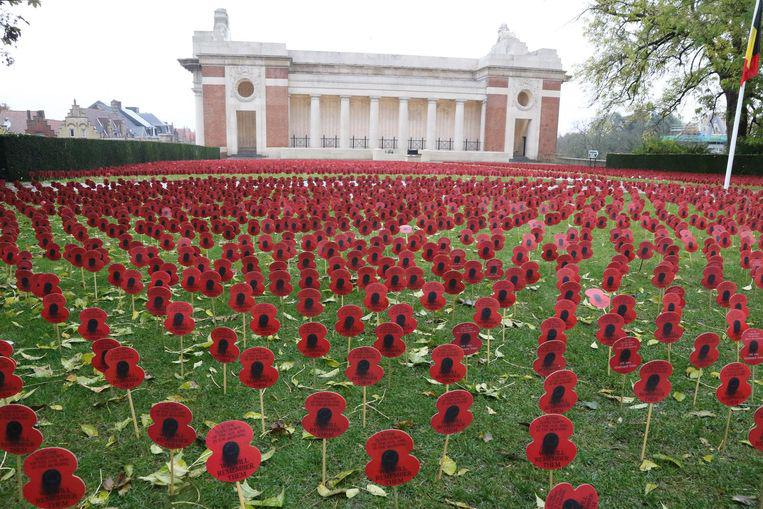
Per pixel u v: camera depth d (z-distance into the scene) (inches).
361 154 1681.8
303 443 117.8
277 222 285.1
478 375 153.1
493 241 248.4
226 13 2151.8
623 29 1212.5
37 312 191.6
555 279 252.5
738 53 991.0
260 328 139.8
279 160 1409.9
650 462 111.6
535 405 136.3
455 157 1610.5
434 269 203.9
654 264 287.7
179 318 143.5
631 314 162.4
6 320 184.1
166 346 167.3
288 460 111.6
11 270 244.5
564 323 141.0
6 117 2669.8
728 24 956.6
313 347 130.0
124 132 3203.7
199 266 195.8
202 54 1905.8
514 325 193.5
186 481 104.8
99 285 229.8
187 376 147.7
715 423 129.6
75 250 203.5
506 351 169.8
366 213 353.1
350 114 2202.3
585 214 328.8
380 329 130.4
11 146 666.2
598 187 723.4
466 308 209.3
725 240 264.8
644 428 127.0
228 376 148.8
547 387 104.9
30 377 145.9
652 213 493.0
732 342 178.5
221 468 85.4
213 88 1935.3
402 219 340.8
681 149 1273.4
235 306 160.9
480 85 2142.0
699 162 1083.3
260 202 422.0
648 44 1151.6
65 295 210.8
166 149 1285.7
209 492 101.9
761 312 207.2
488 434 121.3
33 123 2517.2
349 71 2057.1
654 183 797.2
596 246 337.1
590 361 162.2
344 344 173.0
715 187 660.7
